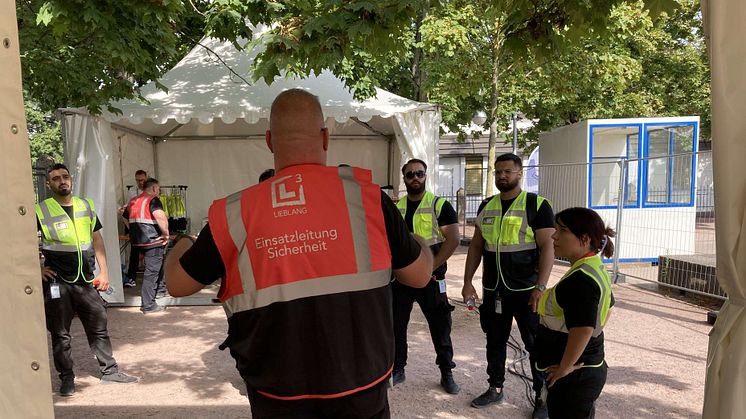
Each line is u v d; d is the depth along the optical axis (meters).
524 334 3.72
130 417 3.89
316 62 4.13
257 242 1.54
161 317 6.91
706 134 17.48
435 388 4.32
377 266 1.60
